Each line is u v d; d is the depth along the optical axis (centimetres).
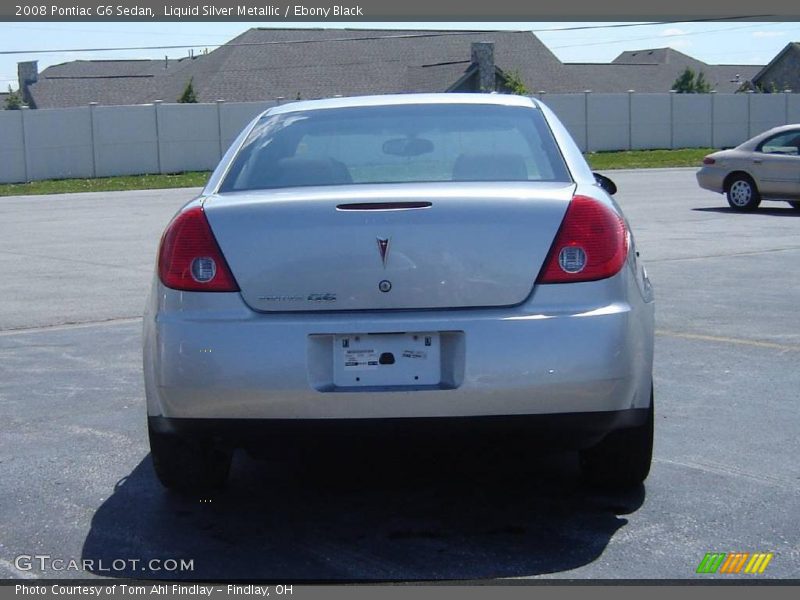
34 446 524
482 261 370
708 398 589
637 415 386
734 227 1513
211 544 399
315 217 375
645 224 1569
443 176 418
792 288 955
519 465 484
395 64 5534
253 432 375
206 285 376
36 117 3569
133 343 776
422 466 486
